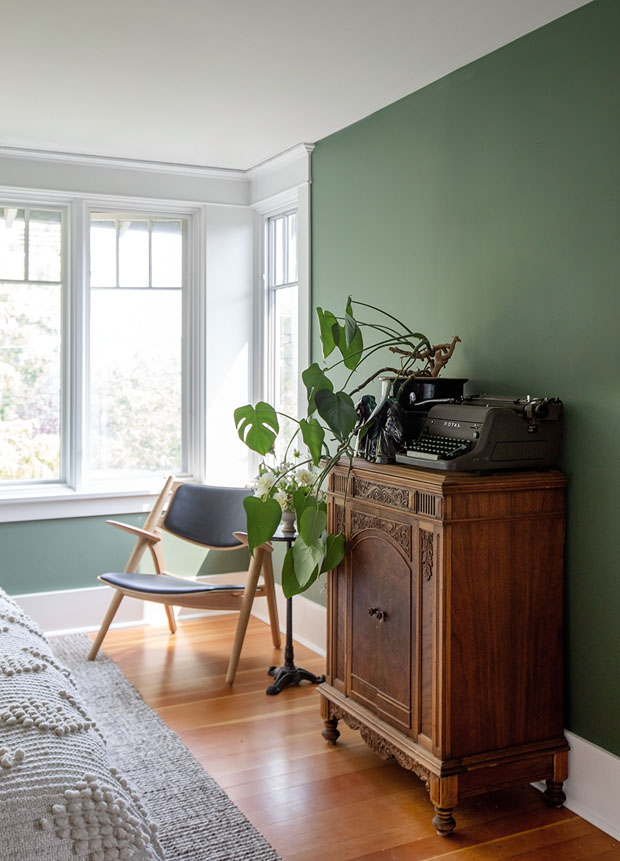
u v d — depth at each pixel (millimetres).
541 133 2754
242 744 3096
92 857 1215
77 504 4434
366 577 2898
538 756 2619
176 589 3727
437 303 3301
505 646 2574
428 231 3342
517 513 2572
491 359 3012
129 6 2592
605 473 2549
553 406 2639
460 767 2480
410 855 2375
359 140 3805
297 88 3365
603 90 2508
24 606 4332
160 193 4602
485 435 2555
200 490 4414
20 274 4414
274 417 3391
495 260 2975
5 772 1251
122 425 4695
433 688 2518
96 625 4516
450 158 3199
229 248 4785
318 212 4172
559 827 2553
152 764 2887
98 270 4613
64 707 1520
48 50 2971
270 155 4430
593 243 2561
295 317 4598
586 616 2637
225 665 3973
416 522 2604
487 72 2994
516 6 2584
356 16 2664
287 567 3031
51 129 3953
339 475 3082
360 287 3826
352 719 2957
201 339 4754
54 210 4465
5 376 4398
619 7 2443
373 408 3143
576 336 2637
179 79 3268
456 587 2488
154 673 3844
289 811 2609
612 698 2547
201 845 2389
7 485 4414
